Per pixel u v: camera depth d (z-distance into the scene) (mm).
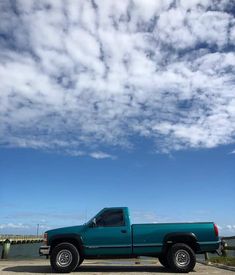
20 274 14586
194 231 15250
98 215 15719
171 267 14992
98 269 16469
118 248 15289
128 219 15586
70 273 14875
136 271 15633
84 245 15344
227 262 18406
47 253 15352
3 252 28750
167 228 15375
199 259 22156
